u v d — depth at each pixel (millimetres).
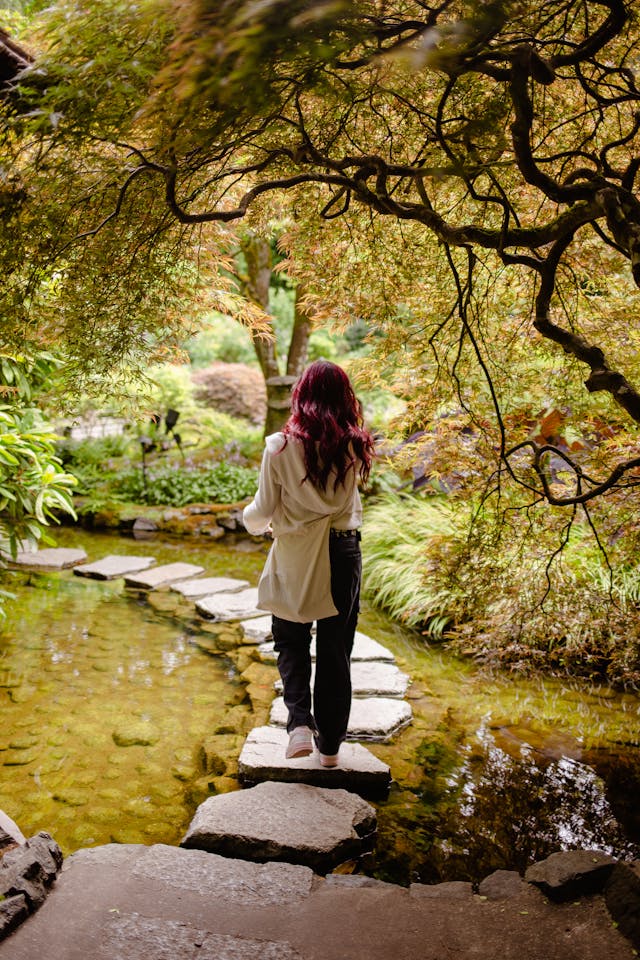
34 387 4652
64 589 5422
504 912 1919
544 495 2270
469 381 3008
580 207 1744
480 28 1283
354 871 2303
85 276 2078
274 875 2105
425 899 2006
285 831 2336
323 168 2314
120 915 1883
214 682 3779
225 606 4918
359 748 2980
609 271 2711
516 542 3080
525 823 2607
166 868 2109
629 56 2100
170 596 5297
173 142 1576
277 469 2533
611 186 1619
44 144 1751
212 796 2613
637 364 2816
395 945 1793
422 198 1920
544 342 2826
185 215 1857
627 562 3232
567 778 2930
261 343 8094
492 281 2803
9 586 5418
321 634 2662
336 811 2484
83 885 2012
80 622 4684
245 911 1932
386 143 2238
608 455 2902
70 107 1497
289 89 1754
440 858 2389
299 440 2520
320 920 1898
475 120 1616
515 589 3383
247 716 3381
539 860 2393
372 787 2799
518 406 3010
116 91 1465
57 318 2195
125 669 3928
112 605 5055
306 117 2115
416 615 4836
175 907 1933
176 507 8141
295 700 2666
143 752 3035
